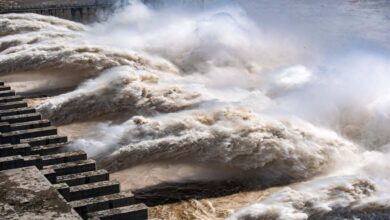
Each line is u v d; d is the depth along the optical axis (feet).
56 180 53.72
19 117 74.02
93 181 56.03
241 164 72.84
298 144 75.20
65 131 88.33
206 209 63.52
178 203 64.90
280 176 71.56
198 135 75.97
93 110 94.68
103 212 48.26
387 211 63.31
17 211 42.32
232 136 75.36
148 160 73.92
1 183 47.19
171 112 88.84
